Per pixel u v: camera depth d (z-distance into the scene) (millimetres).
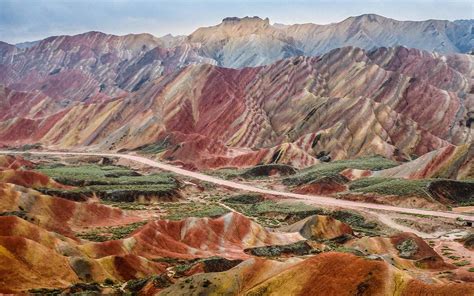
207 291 62375
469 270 84625
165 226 102688
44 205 115688
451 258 96562
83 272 75562
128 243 89812
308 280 57844
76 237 103875
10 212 106500
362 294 54281
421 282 54250
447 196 142500
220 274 64250
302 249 99625
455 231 118062
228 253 98375
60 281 72500
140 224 119188
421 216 128500
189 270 79375
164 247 95125
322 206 139875
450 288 52375
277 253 98312
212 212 134000
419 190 142875
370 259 58031
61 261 75375
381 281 54812
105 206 125062
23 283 69375
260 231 108500
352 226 126250
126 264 79625
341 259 58562
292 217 133250
